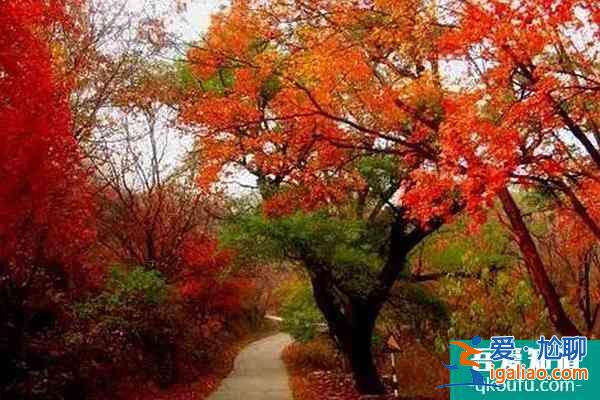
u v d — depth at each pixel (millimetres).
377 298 20312
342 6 10367
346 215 19406
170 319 23062
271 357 37938
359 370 21031
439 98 10273
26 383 12719
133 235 25906
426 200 9219
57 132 11961
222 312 36438
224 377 27078
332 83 11086
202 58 13320
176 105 18312
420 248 21844
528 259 10312
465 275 17703
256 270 26609
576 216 12172
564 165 9703
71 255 15891
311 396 20766
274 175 16766
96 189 22406
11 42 11578
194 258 27156
